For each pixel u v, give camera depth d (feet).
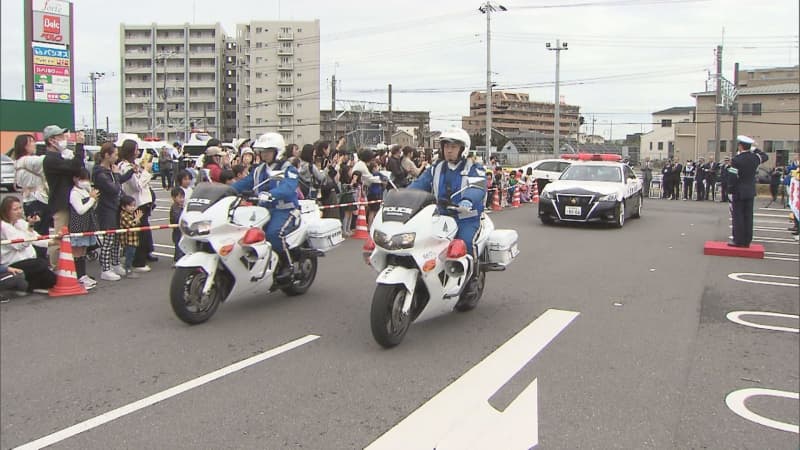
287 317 22.27
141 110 293.23
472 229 20.79
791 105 202.18
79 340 19.40
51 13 69.87
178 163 86.63
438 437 12.91
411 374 16.61
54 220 26.81
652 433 13.25
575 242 42.52
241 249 21.16
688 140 225.56
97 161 27.99
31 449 12.39
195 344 19.06
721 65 131.03
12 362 17.38
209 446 12.48
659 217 62.13
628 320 22.30
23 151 29.35
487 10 123.65
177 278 20.22
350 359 17.78
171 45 290.56
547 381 16.17
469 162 20.70
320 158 42.60
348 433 13.08
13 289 25.07
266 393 15.24
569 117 319.06
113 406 14.44
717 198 93.66
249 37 290.56
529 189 79.97
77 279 26.30
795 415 14.35
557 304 24.63
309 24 288.51
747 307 24.45
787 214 69.62
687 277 30.40
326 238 25.08
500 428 12.44
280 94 289.53
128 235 29.22
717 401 15.07
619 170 55.57
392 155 45.62
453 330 20.85
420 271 18.26
